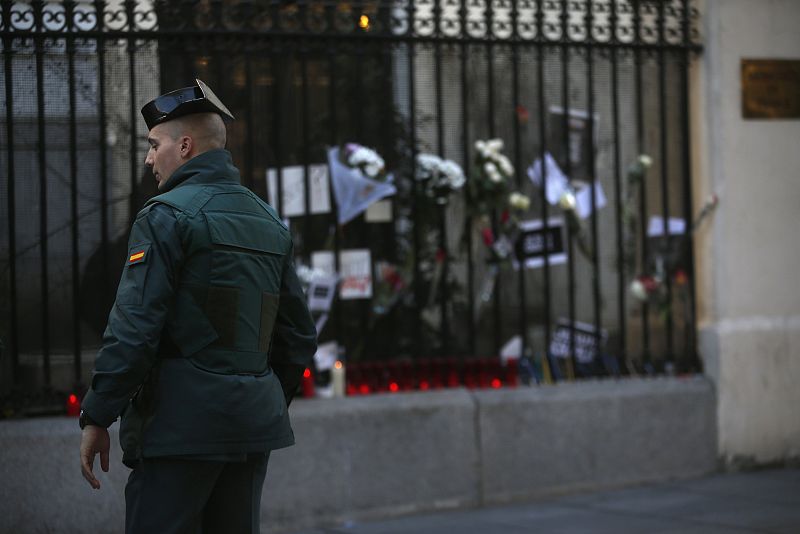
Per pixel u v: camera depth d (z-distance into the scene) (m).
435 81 15.13
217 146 8.27
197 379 7.63
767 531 12.66
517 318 15.81
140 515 7.62
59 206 13.67
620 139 16.17
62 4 13.54
